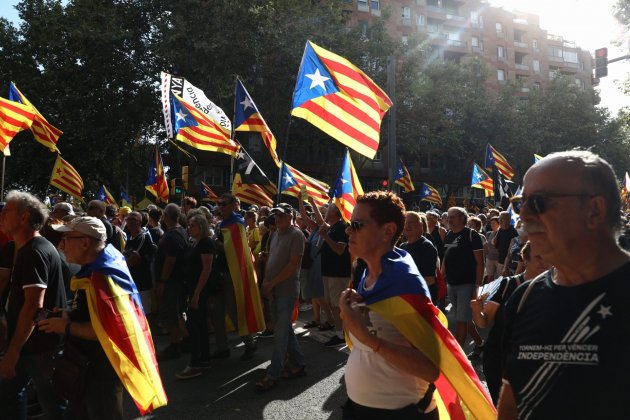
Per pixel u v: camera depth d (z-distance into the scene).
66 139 25.70
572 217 1.37
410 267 2.20
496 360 1.92
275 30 24.25
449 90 37.44
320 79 5.86
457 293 6.09
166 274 6.20
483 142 40.06
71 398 2.97
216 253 5.74
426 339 2.08
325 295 6.93
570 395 1.31
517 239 6.76
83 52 24.39
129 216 7.32
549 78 64.25
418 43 32.25
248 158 9.17
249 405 4.66
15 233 3.43
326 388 5.09
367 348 2.17
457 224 6.11
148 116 26.19
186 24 23.78
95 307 3.00
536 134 41.03
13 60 26.84
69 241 3.13
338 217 7.00
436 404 2.33
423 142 36.09
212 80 23.56
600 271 1.38
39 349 3.46
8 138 8.47
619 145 44.66
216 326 6.23
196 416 4.43
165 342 6.96
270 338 7.23
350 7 47.00
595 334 1.31
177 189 20.34
